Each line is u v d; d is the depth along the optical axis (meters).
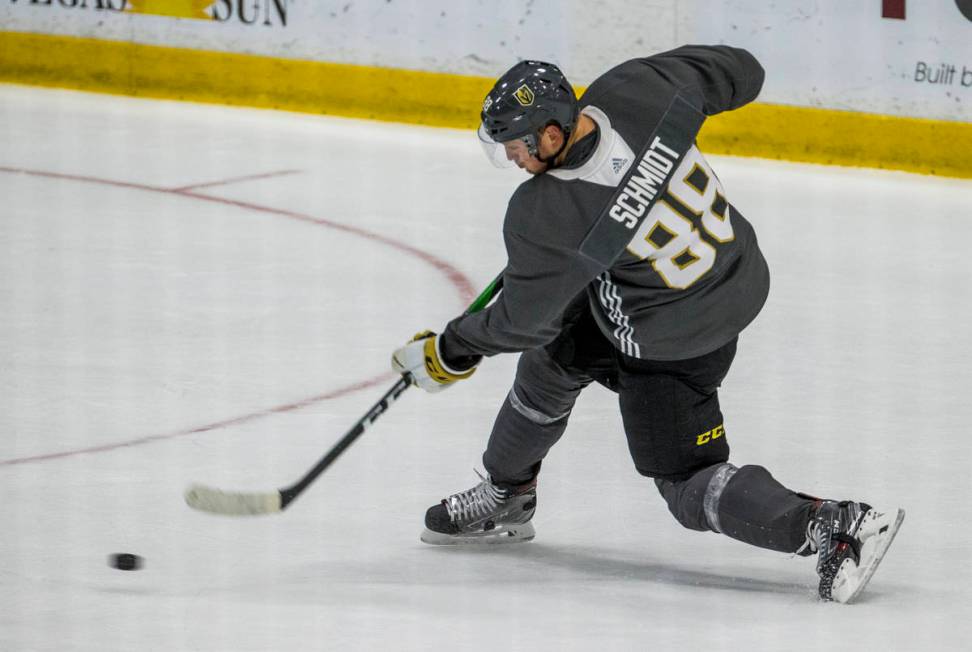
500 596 10.75
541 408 11.52
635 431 10.82
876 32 26.77
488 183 25.98
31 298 19.03
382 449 14.16
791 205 24.88
